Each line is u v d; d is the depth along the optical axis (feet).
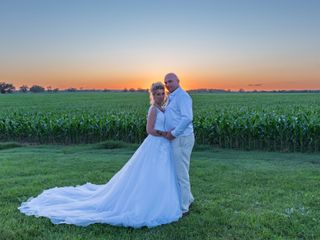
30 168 28.96
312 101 124.88
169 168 17.13
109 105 117.39
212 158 34.09
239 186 23.06
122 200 16.80
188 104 17.11
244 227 15.83
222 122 41.70
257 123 40.24
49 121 49.24
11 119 52.03
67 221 16.12
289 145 40.06
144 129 45.83
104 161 32.30
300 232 15.28
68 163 31.27
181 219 16.76
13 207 18.62
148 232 15.33
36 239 14.66
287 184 23.25
